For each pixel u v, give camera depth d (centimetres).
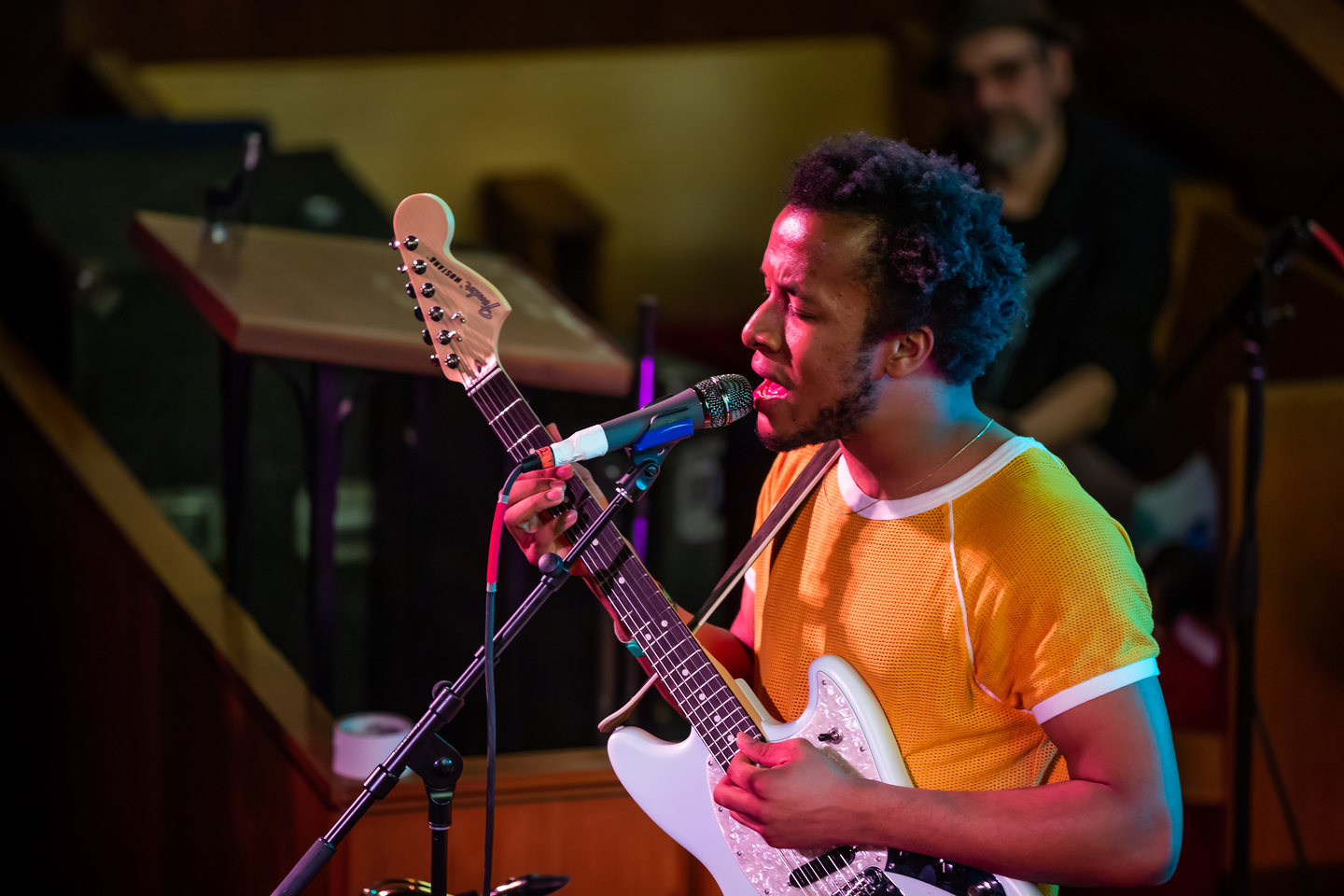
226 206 515
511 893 306
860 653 269
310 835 389
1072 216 703
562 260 940
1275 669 563
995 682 254
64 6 966
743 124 1055
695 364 573
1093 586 244
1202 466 712
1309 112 819
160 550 495
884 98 1073
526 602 282
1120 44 953
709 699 281
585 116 1030
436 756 280
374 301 457
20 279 652
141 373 599
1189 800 575
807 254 255
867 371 257
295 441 597
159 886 515
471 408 523
